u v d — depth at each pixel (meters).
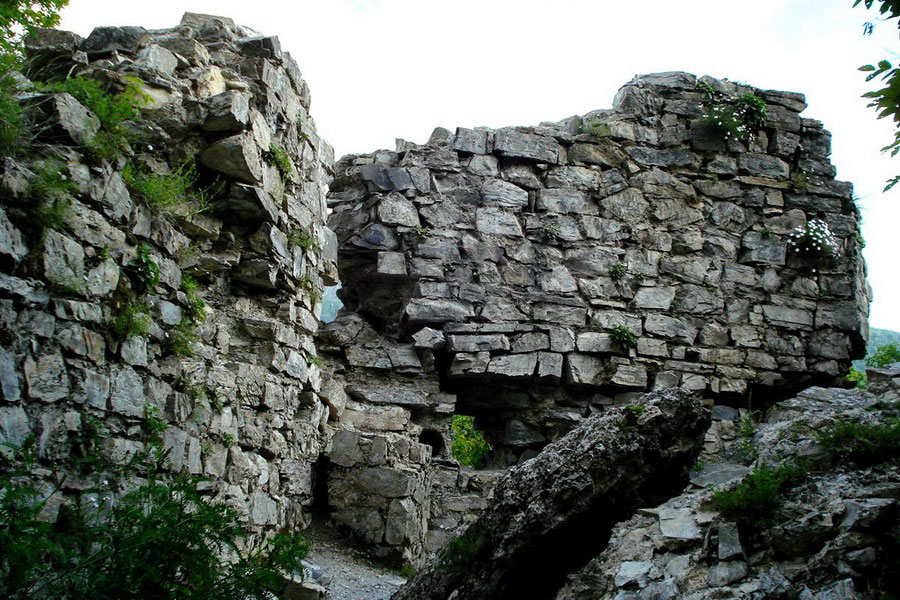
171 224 7.71
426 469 11.24
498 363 13.81
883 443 6.50
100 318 6.12
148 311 6.77
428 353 13.66
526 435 14.31
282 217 9.30
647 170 15.71
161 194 7.14
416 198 14.48
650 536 6.84
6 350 5.20
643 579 6.32
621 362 14.37
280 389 9.09
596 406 14.44
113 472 5.92
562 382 14.29
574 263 14.87
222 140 8.09
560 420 14.26
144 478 6.29
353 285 14.61
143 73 8.01
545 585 6.30
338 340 13.43
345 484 10.34
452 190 14.72
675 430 6.18
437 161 14.79
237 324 8.80
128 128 7.64
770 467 7.01
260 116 8.73
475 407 14.80
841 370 15.24
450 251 14.30
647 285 15.02
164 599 4.55
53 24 7.96
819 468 6.61
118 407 6.16
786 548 5.95
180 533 4.71
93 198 6.18
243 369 8.37
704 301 15.15
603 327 14.52
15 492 4.51
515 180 15.09
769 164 16.14
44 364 5.47
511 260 14.61
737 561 5.95
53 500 5.30
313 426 10.34
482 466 14.88
